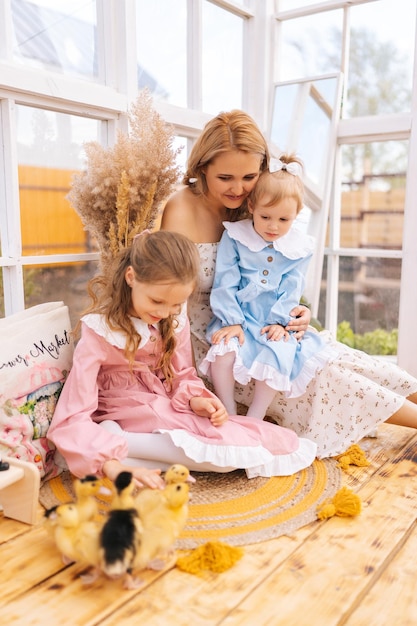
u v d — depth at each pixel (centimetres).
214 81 246
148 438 146
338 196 263
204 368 172
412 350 240
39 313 158
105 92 185
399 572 113
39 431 144
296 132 262
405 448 175
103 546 98
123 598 103
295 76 268
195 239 182
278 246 174
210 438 145
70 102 175
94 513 109
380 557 117
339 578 110
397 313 255
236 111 172
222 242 179
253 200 173
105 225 170
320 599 104
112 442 133
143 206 167
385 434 186
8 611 99
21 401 142
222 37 247
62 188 183
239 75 262
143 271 136
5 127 161
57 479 149
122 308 147
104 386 159
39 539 121
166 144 168
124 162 162
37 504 127
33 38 168
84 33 184
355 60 251
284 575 111
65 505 106
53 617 98
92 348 146
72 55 181
